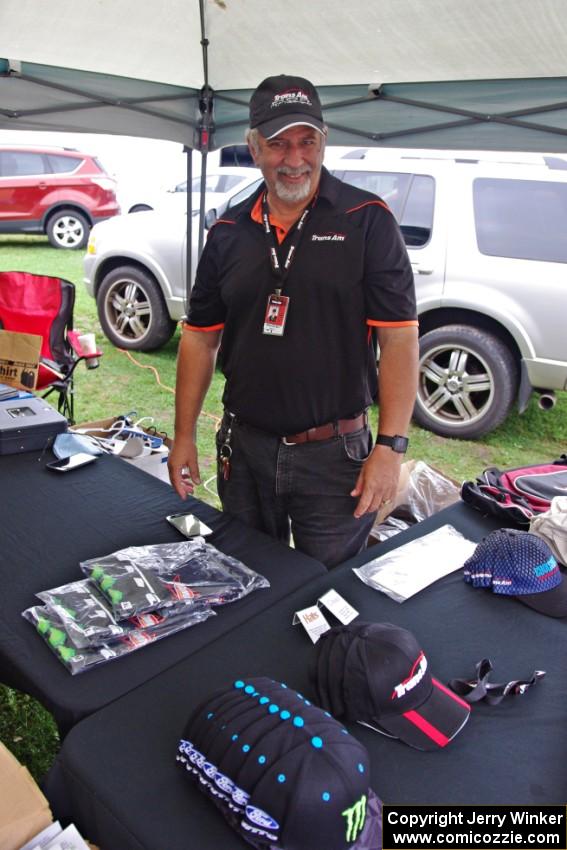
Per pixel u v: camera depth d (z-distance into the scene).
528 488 1.88
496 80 2.52
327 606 1.34
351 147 2.99
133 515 1.74
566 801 0.94
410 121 2.80
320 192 1.65
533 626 1.34
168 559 1.48
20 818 0.89
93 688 1.12
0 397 2.48
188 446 1.94
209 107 3.28
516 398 4.23
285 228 1.69
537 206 3.91
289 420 1.75
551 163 4.75
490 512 1.82
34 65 2.86
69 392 3.51
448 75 2.56
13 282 3.56
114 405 4.45
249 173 7.40
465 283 4.03
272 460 1.81
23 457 2.09
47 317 3.54
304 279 1.64
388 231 1.63
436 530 1.72
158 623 1.27
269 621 1.32
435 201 4.14
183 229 4.96
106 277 5.36
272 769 0.81
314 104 1.56
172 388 4.82
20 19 2.50
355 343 1.70
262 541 1.64
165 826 0.88
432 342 4.17
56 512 1.73
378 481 1.67
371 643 1.06
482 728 1.06
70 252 10.27
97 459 2.10
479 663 1.18
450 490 2.52
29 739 1.84
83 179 10.36
